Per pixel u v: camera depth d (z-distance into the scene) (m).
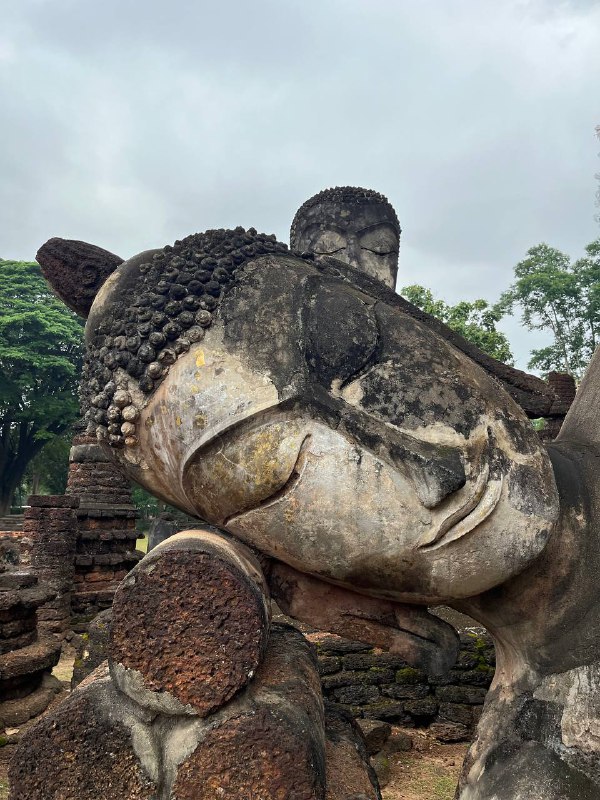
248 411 1.80
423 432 1.84
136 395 1.95
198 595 1.58
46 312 28.25
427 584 1.89
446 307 14.42
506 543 1.86
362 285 2.28
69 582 9.62
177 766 1.50
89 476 11.04
